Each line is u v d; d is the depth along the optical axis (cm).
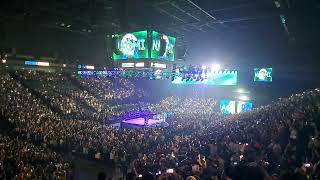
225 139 2183
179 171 1316
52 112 4988
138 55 4316
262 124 2452
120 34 4425
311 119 1816
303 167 977
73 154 3183
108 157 2861
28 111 4481
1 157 2428
